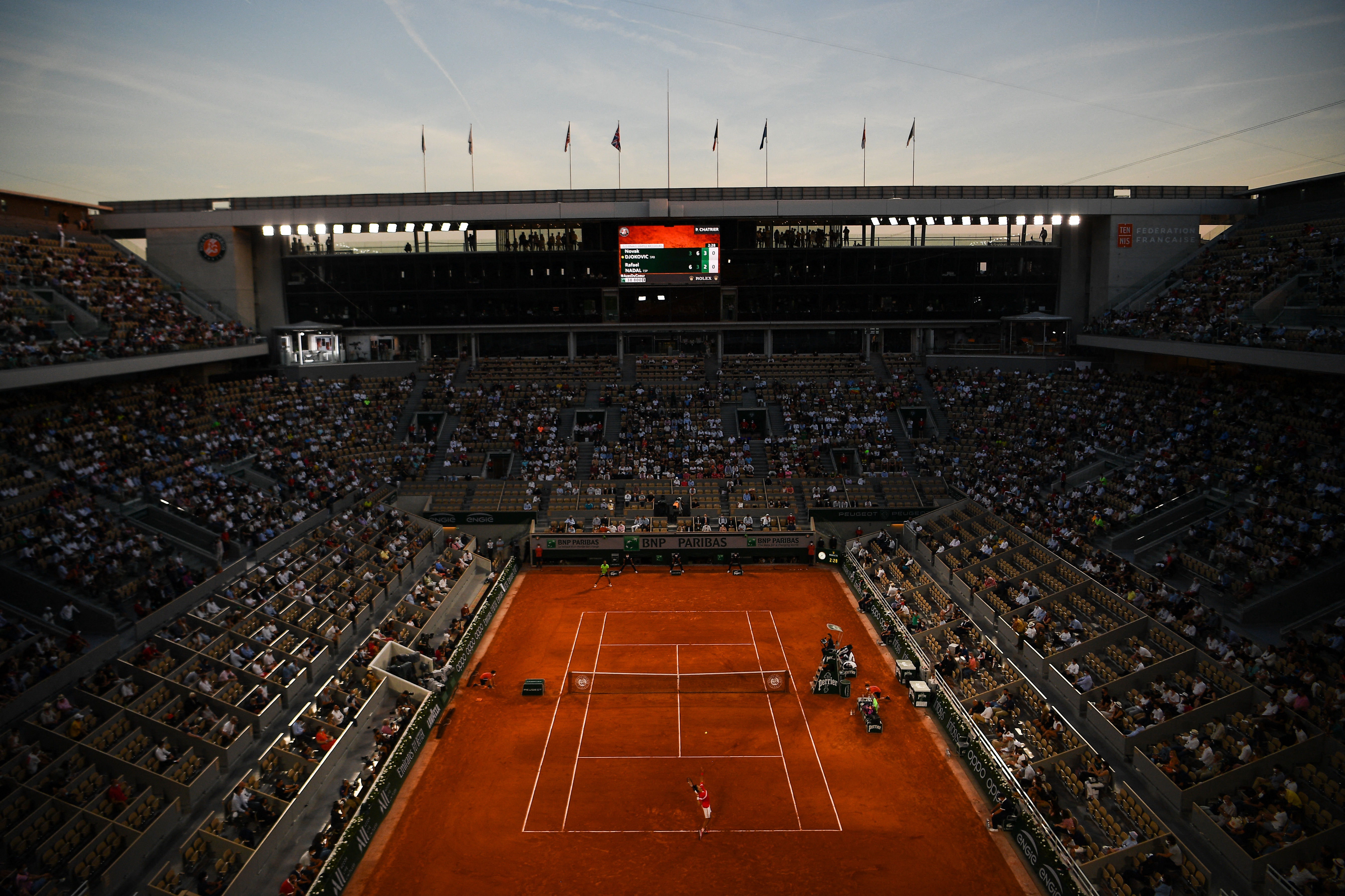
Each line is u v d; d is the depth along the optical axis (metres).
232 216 74.56
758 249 79.31
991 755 31.81
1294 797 27.89
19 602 39.12
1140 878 26.33
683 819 30.30
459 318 80.00
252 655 39.50
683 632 48.00
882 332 83.50
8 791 28.94
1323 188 68.88
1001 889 26.59
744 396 76.69
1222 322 58.66
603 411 74.44
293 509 55.22
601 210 76.75
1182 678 35.53
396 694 39.66
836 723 37.44
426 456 68.44
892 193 76.81
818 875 27.19
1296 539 41.22
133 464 51.38
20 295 54.53
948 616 45.47
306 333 78.06
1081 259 79.38
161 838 28.92
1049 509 55.28
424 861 28.11
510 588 56.12
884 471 66.81
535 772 33.56
